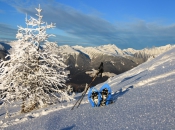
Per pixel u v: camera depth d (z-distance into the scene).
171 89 7.39
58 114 8.34
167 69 12.46
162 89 7.90
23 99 15.40
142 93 8.34
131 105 6.89
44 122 7.67
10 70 14.93
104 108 7.53
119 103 7.70
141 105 6.52
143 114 5.52
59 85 15.97
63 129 6.27
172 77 9.76
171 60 15.77
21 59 15.28
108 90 8.01
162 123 4.53
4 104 15.31
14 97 14.81
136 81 12.41
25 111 15.30
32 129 7.23
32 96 15.04
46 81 15.89
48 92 16.09
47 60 16.05
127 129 4.78
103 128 5.38
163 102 6.08
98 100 7.93
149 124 4.69
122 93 9.82
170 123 4.40
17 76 14.88
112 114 6.46
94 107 8.05
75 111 8.23
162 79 10.16
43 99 15.51
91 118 6.64
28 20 15.79
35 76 15.12
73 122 6.74
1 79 14.87
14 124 8.69
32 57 15.67
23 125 8.15
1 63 14.98
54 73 16.17
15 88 14.89
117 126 5.20
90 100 8.13
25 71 15.57
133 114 5.80
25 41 15.70
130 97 8.22
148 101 6.74
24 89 14.75
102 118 6.34
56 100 16.05
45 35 16.05
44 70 15.78
